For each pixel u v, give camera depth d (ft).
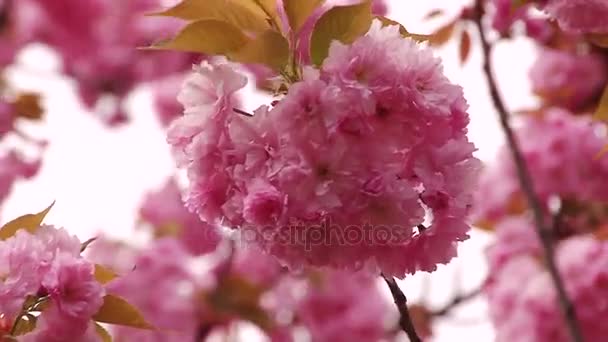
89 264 3.05
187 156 2.94
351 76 2.84
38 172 5.54
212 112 2.89
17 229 3.15
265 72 3.46
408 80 2.85
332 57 2.85
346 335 5.93
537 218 4.01
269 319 5.97
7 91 5.04
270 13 3.04
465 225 2.92
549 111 5.26
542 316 4.40
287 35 3.04
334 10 2.94
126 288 5.84
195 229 5.96
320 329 5.96
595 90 5.22
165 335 5.86
